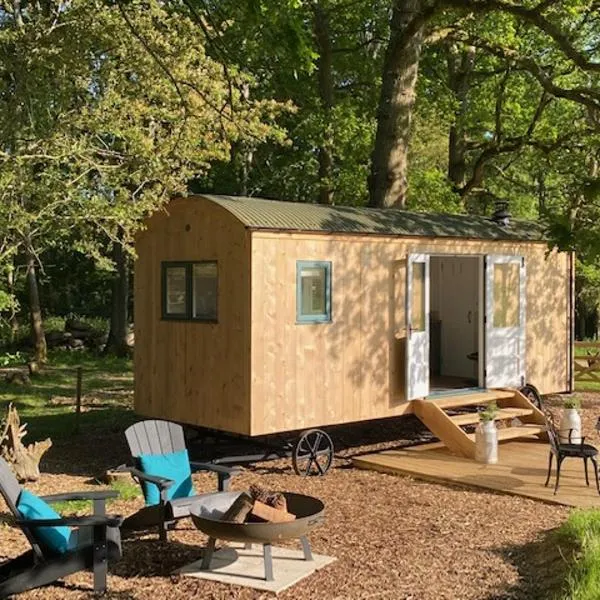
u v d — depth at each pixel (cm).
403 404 1147
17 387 1819
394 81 1528
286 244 1001
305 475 1008
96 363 2317
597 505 838
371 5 1969
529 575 627
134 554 678
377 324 1112
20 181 921
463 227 1245
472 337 1458
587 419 1413
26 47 966
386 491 918
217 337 1014
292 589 593
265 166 2325
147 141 998
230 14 1047
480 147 2056
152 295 1109
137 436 754
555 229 486
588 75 2006
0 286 1060
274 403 990
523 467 1016
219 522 593
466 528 759
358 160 2031
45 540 590
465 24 1725
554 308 1384
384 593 586
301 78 1997
